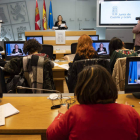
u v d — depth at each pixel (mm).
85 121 714
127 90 1506
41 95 1554
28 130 1068
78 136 713
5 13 7062
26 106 1351
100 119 712
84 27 7434
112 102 772
